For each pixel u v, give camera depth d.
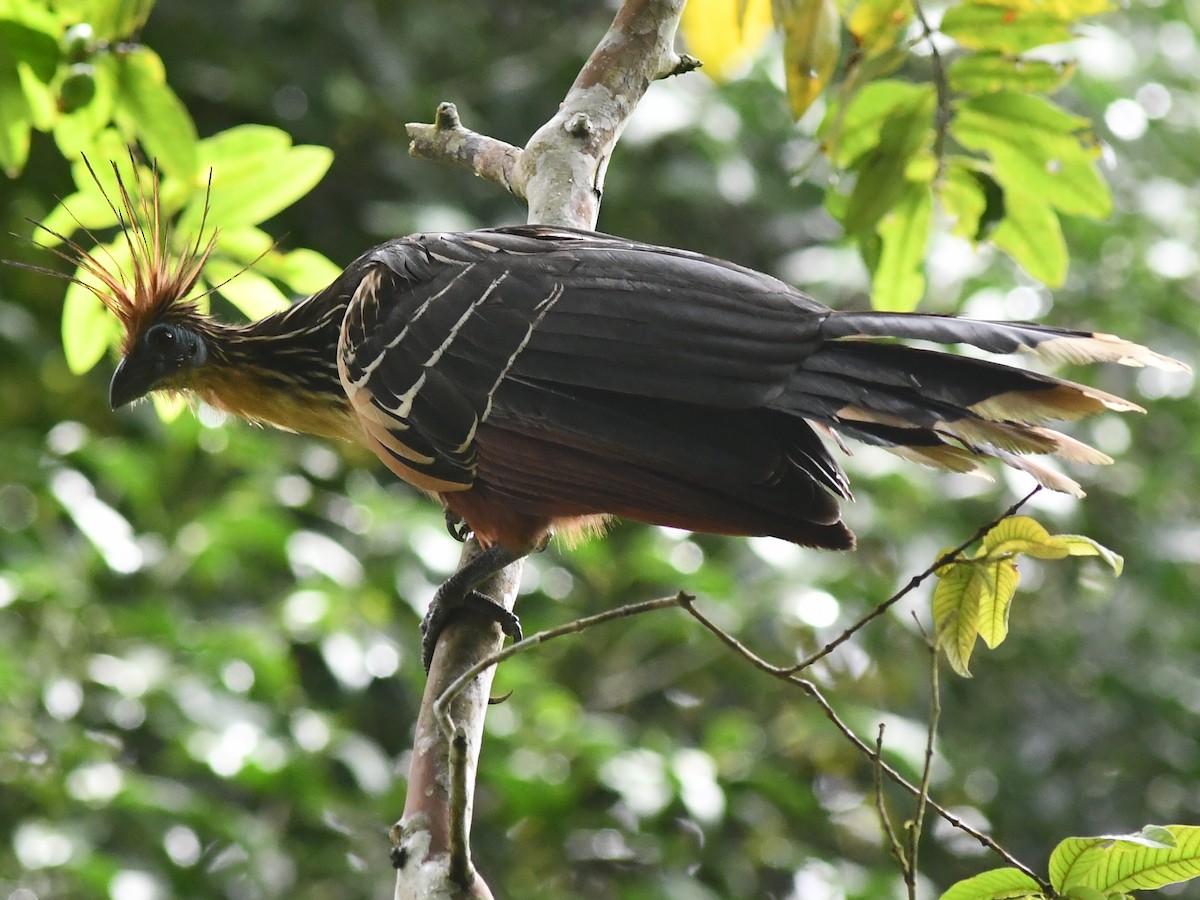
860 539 11.82
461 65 14.42
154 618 10.44
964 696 12.83
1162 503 13.30
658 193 13.30
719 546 12.52
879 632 12.09
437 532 11.20
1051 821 12.32
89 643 10.48
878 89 7.75
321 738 10.13
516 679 10.59
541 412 6.14
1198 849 4.81
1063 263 8.16
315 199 13.94
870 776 12.52
